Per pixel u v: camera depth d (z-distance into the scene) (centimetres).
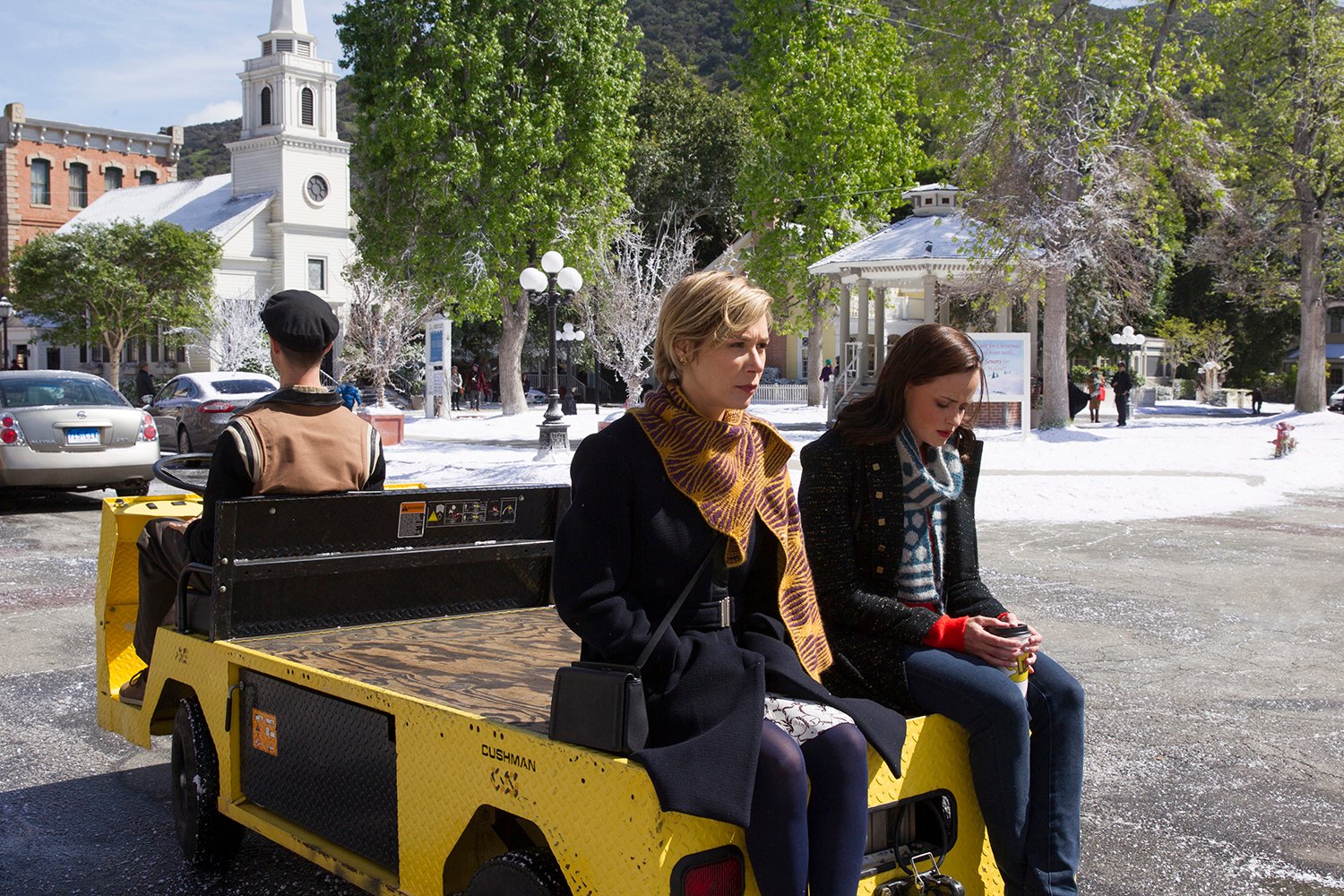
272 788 331
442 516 394
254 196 5203
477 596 413
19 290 4403
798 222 3306
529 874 237
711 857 221
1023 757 265
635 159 4941
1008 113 2330
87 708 567
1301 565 1035
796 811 223
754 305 240
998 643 275
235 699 344
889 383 294
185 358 5209
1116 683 631
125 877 372
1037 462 1825
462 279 2966
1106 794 459
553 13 2962
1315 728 549
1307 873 383
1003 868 271
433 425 3020
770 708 243
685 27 11038
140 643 412
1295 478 1764
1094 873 382
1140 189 2309
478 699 283
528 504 419
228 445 361
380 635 370
